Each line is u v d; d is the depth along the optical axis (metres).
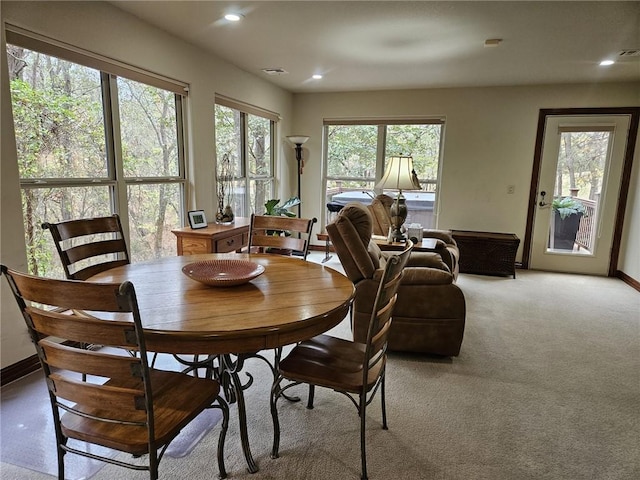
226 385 2.06
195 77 3.66
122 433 1.25
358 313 2.57
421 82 4.97
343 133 5.88
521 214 5.28
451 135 5.34
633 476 1.67
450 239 4.41
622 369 2.61
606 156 4.91
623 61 3.84
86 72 2.69
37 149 2.42
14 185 2.22
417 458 1.74
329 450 1.78
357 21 2.96
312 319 1.42
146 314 1.41
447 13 2.78
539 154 5.09
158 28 3.17
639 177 4.64
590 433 1.95
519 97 5.04
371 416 2.04
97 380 2.30
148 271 1.97
